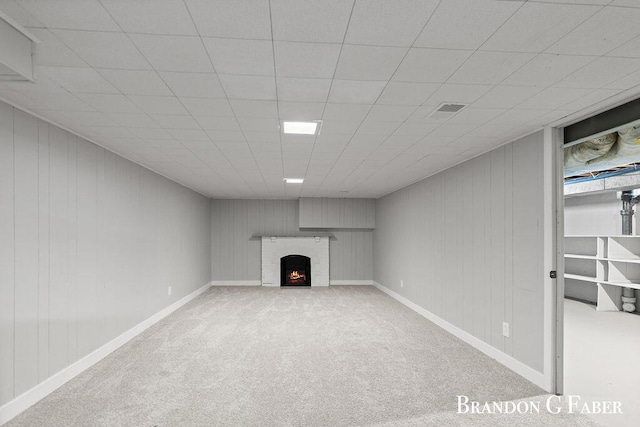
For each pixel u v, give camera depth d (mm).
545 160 3145
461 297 4645
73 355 3369
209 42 1759
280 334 4828
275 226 9367
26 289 2771
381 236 8617
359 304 6887
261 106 2648
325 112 2775
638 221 6465
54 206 3107
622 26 1610
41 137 2947
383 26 1617
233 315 5934
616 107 2646
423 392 3062
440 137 3500
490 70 2061
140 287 4898
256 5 1456
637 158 3838
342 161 4648
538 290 3230
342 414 2695
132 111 2760
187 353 4051
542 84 2254
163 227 5770
